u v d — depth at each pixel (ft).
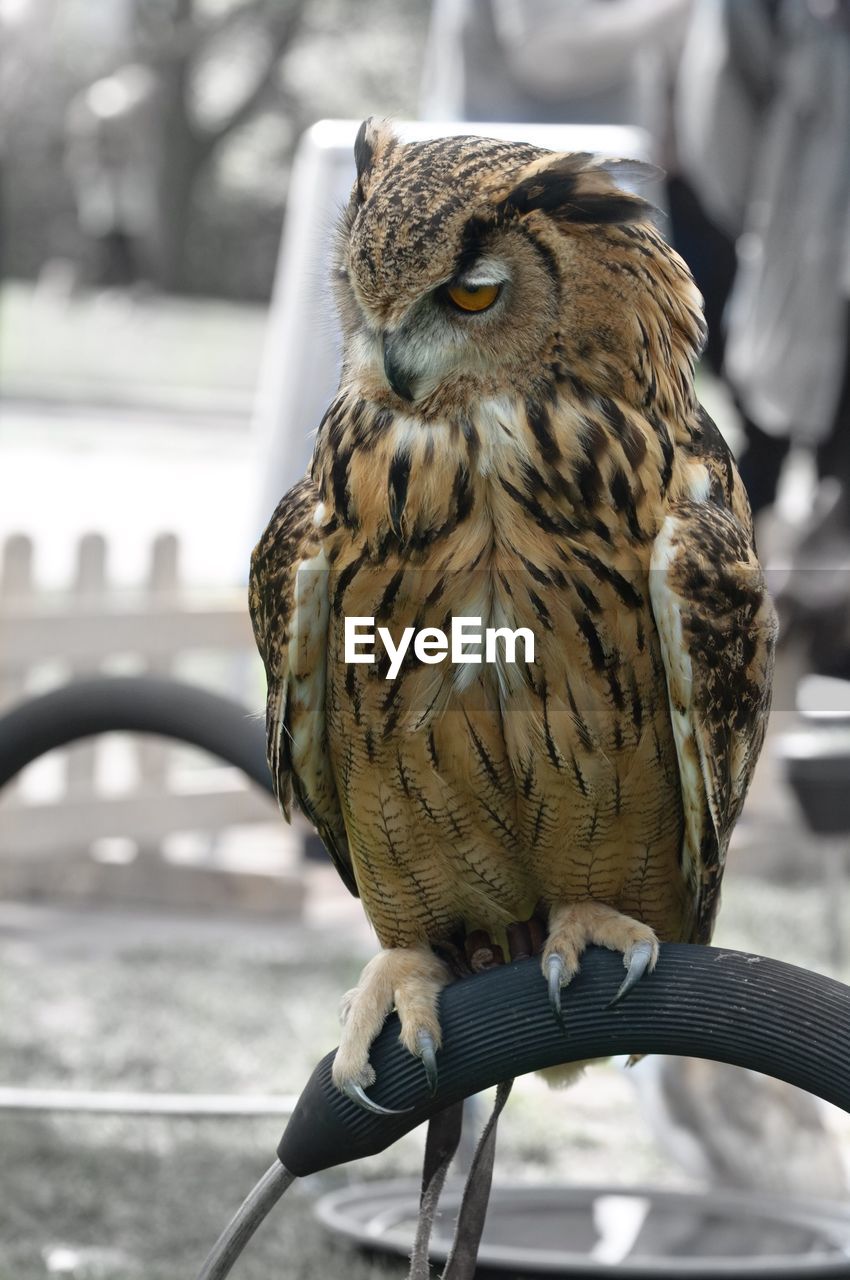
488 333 7.74
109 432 59.67
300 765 8.90
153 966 20.93
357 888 9.72
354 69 127.24
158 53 117.80
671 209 26.55
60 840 23.65
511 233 7.65
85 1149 15.69
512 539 7.95
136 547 38.73
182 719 10.45
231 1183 15.08
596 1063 9.60
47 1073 17.02
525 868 8.91
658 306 7.99
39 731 10.61
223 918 23.68
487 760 8.40
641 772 8.48
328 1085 7.39
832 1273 11.33
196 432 61.05
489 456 7.87
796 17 24.00
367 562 8.14
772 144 24.21
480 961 9.14
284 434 20.68
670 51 25.90
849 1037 6.72
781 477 26.84
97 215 105.50
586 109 22.63
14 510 43.55
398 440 7.97
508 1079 7.39
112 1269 12.98
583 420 7.86
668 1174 15.93
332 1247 13.46
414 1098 7.39
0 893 24.32
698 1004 7.06
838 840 20.63
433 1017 7.39
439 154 7.81
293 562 8.37
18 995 19.65
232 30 123.95
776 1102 14.47
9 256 123.95
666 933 9.30
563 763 8.31
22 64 42.88
